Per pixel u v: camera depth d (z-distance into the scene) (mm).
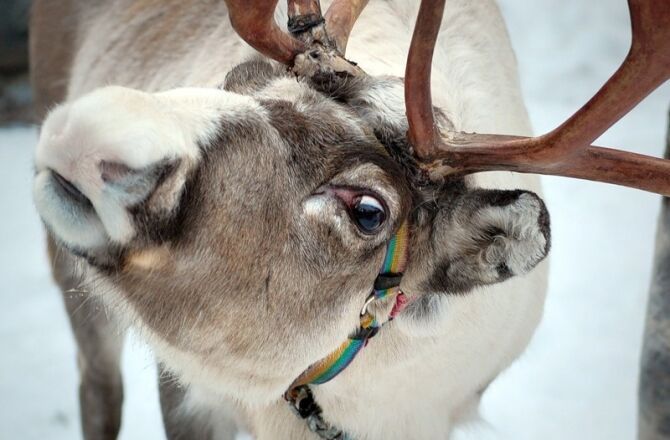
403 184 3375
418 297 3678
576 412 6379
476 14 4594
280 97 3357
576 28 10484
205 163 3076
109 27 5535
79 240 3068
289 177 3234
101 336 5523
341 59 3486
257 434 4332
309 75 3434
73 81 5723
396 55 4094
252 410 4223
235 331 3398
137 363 6910
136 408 6570
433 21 3115
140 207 2982
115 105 2885
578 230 8016
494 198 3412
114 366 5711
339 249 3344
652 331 4746
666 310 4672
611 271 7570
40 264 7961
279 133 3238
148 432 6383
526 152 3281
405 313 3703
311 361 3555
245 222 3176
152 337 3488
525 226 3359
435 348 3891
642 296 7312
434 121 3348
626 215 8203
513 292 4148
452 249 3547
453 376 4098
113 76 5367
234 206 3150
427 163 3385
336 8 3688
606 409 6395
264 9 3387
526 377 6668
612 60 10125
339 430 4066
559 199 8383
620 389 6543
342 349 3693
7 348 7086
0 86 9578
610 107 3090
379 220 3322
